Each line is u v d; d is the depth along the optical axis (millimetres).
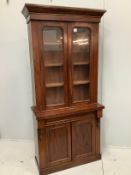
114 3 2395
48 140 2123
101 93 2629
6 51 2682
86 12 2018
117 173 2162
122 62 2521
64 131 2182
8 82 2775
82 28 2105
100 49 2514
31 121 2887
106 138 2758
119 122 2686
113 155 2543
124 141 2727
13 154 2592
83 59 2250
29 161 2426
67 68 2127
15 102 2840
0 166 2322
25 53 2680
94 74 2258
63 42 2043
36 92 2031
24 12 1968
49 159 2170
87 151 2359
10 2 2545
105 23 2449
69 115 2145
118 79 2570
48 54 2086
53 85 2133
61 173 2188
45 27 1931
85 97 2338
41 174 2150
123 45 2477
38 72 1995
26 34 2621
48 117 2016
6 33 2633
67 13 1958
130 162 2375
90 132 2326
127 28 2430
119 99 2621
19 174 2176
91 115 2283
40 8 1821
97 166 2305
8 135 2967
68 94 2189
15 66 2725
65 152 2238
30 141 2938
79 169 2258
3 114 2887
